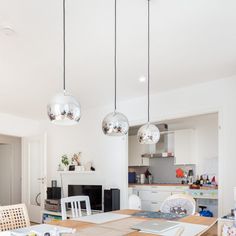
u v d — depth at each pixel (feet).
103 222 8.28
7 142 27.86
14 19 8.18
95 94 16.70
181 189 19.81
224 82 14.14
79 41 9.68
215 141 21.39
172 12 7.93
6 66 11.98
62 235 6.73
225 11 7.86
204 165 21.66
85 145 20.67
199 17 8.19
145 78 13.83
